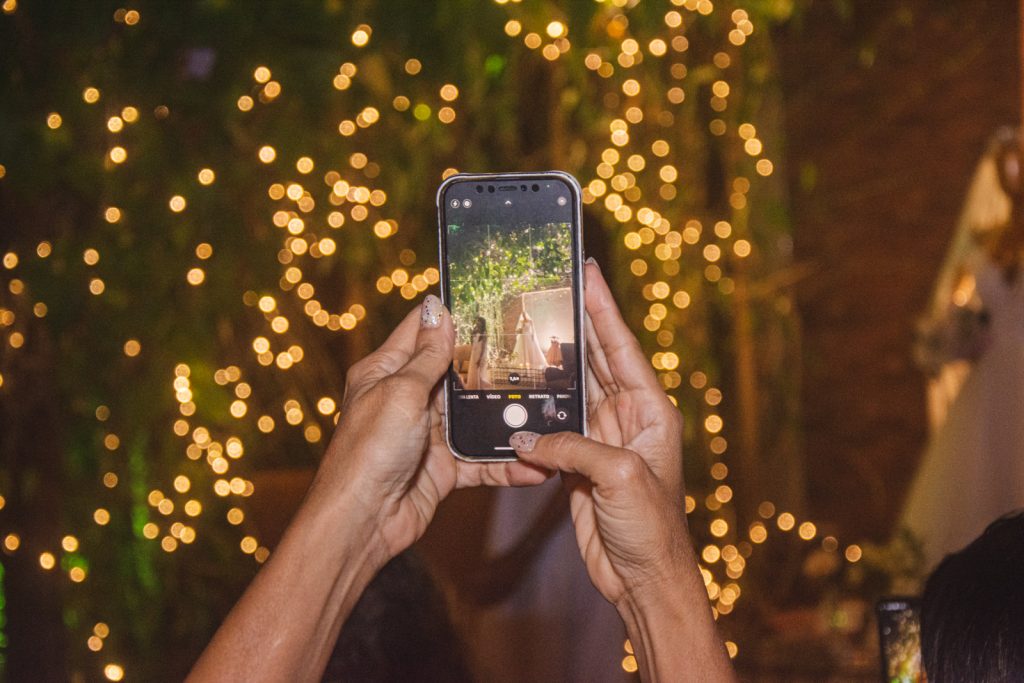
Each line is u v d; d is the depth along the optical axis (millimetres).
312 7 3072
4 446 2930
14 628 2896
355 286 4941
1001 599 1085
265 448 5016
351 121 3977
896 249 5496
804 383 5629
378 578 1579
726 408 5531
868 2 5449
